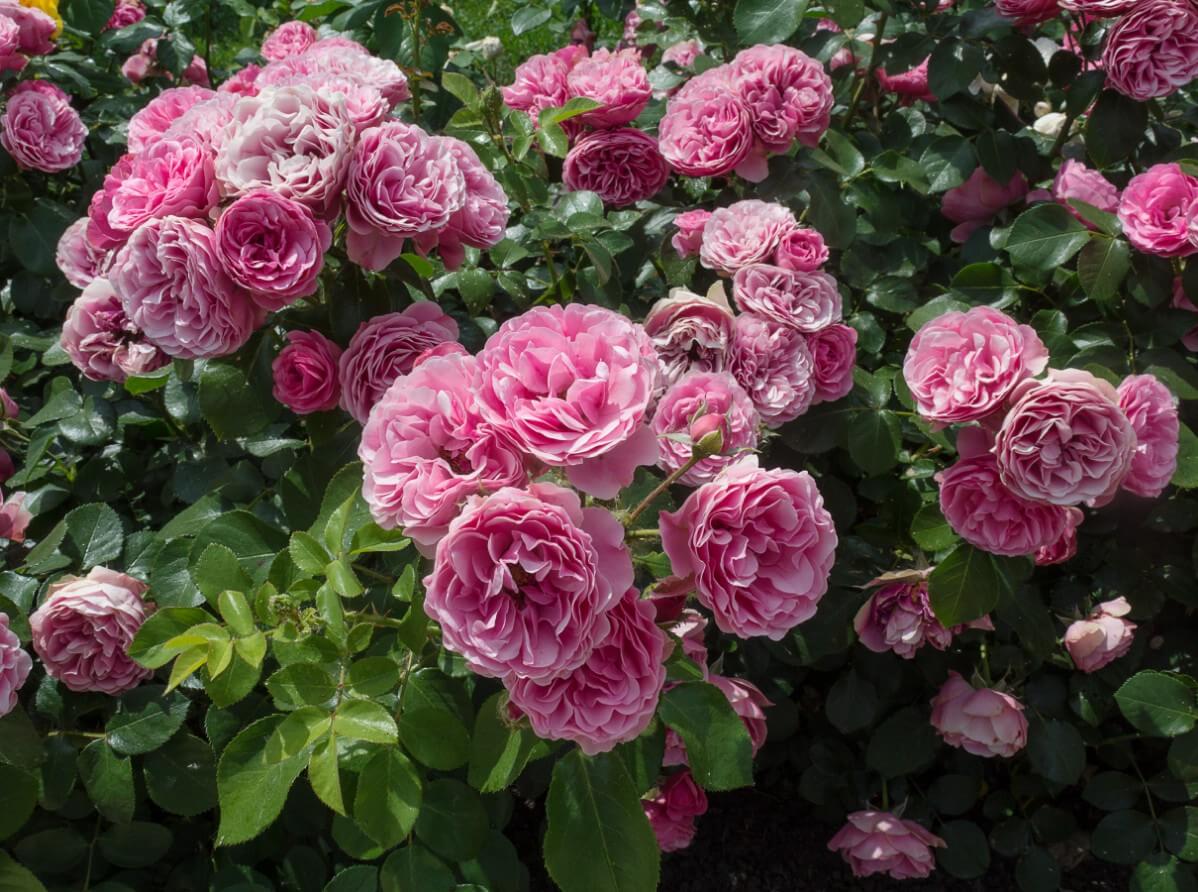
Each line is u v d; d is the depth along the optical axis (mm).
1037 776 983
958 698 895
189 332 689
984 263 966
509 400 524
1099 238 891
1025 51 1052
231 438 770
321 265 696
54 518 919
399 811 599
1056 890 946
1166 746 994
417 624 608
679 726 622
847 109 1174
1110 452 709
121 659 751
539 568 504
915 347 768
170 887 830
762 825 1042
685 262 982
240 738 599
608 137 1005
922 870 908
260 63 1470
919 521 832
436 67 1115
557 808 597
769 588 565
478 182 781
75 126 1063
